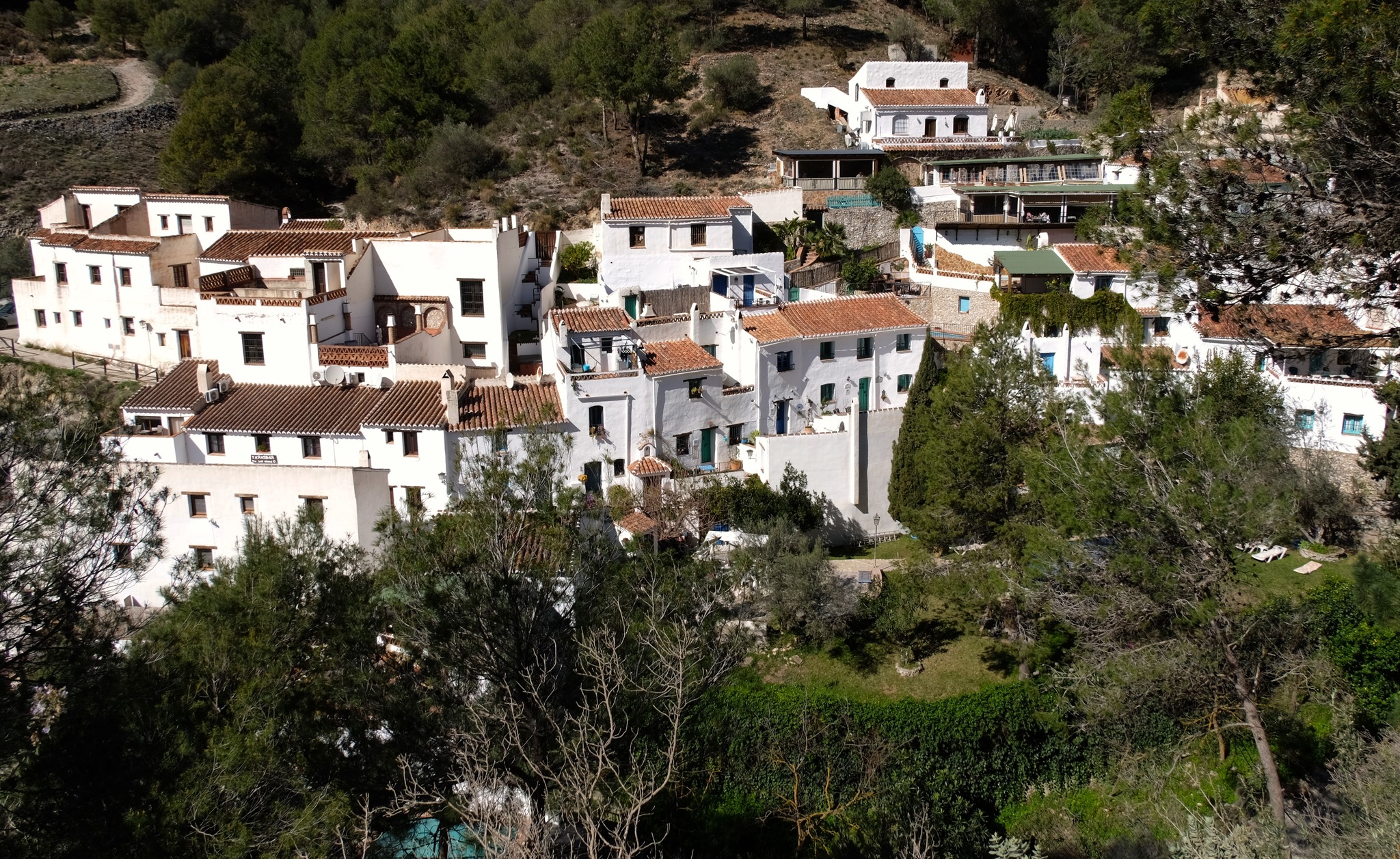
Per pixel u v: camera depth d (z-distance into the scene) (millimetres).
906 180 72000
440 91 84312
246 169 75000
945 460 37531
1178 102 85750
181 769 19000
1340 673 31453
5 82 98875
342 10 106062
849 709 33750
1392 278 20141
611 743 22969
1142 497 26953
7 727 17703
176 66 99438
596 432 46250
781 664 36781
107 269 58125
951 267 63375
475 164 79312
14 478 19766
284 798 19781
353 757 22594
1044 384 37469
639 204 61156
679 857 28812
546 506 24391
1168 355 30250
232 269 56250
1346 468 42094
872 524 48094
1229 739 31625
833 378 52938
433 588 22828
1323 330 23984
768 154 81875
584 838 21422
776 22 103688
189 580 27438
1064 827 32469
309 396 48094
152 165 86438
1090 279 56656
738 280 57469
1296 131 20312
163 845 17812
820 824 31188
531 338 58500
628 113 81875
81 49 109250
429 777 22750
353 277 54406
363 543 40094
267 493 39812
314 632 23609
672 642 24188
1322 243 20172
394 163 80188
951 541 38625
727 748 33125
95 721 18844
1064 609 29062
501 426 26875
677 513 43000
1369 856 21156
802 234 66875
